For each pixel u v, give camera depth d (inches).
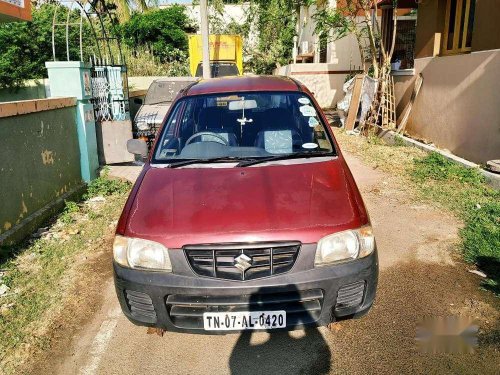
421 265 157.8
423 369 107.2
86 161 259.1
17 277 158.1
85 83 257.9
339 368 108.9
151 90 400.5
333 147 141.1
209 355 115.4
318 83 722.8
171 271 102.3
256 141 143.8
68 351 119.7
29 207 198.2
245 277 100.2
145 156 160.2
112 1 644.1
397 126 420.8
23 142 193.5
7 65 456.4
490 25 275.1
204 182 122.0
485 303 132.6
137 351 118.4
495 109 262.5
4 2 269.0
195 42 502.0
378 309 131.5
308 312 103.9
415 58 391.5
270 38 1001.5
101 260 171.5
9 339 124.7
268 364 111.3
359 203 114.0
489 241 170.1
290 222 103.7
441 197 224.7
